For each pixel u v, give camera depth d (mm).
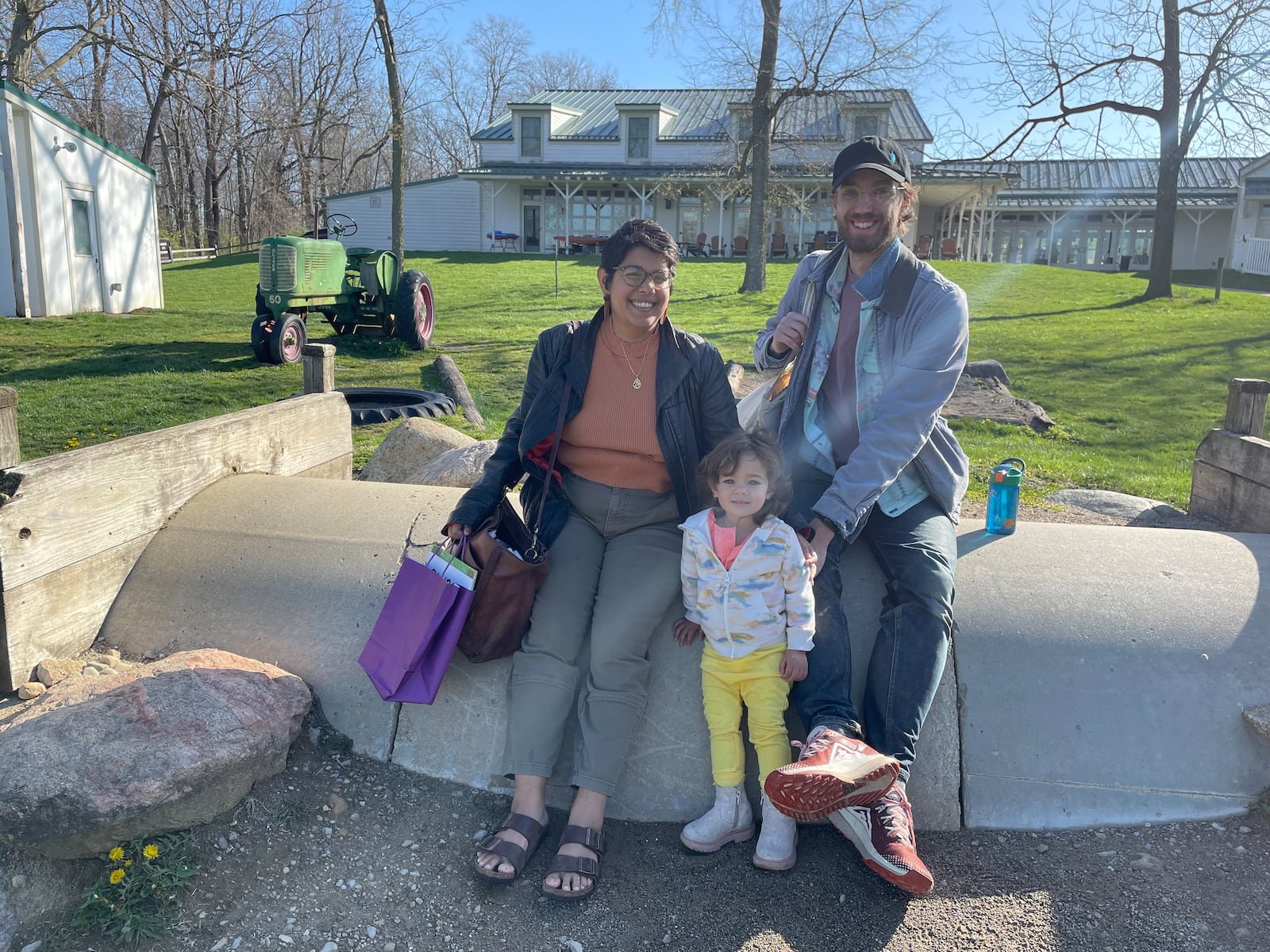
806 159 27766
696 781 3158
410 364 12562
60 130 16406
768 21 21312
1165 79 20750
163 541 3914
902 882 2602
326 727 3312
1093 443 8984
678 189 32812
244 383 11070
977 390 10766
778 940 2604
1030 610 3371
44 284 16281
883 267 3168
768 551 2908
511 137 36469
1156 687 3193
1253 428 4949
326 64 41625
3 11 22359
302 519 3977
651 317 3049
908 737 2863
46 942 2551
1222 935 2551
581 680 3197
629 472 3217
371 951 2564
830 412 3326
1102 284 25672
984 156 21578
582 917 2695
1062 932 2592
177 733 2809
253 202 47312
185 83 19594
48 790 2584
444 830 3012
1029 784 3080
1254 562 3627
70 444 8211
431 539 3756
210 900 2674
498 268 28031
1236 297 22625
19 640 3287
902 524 3186
